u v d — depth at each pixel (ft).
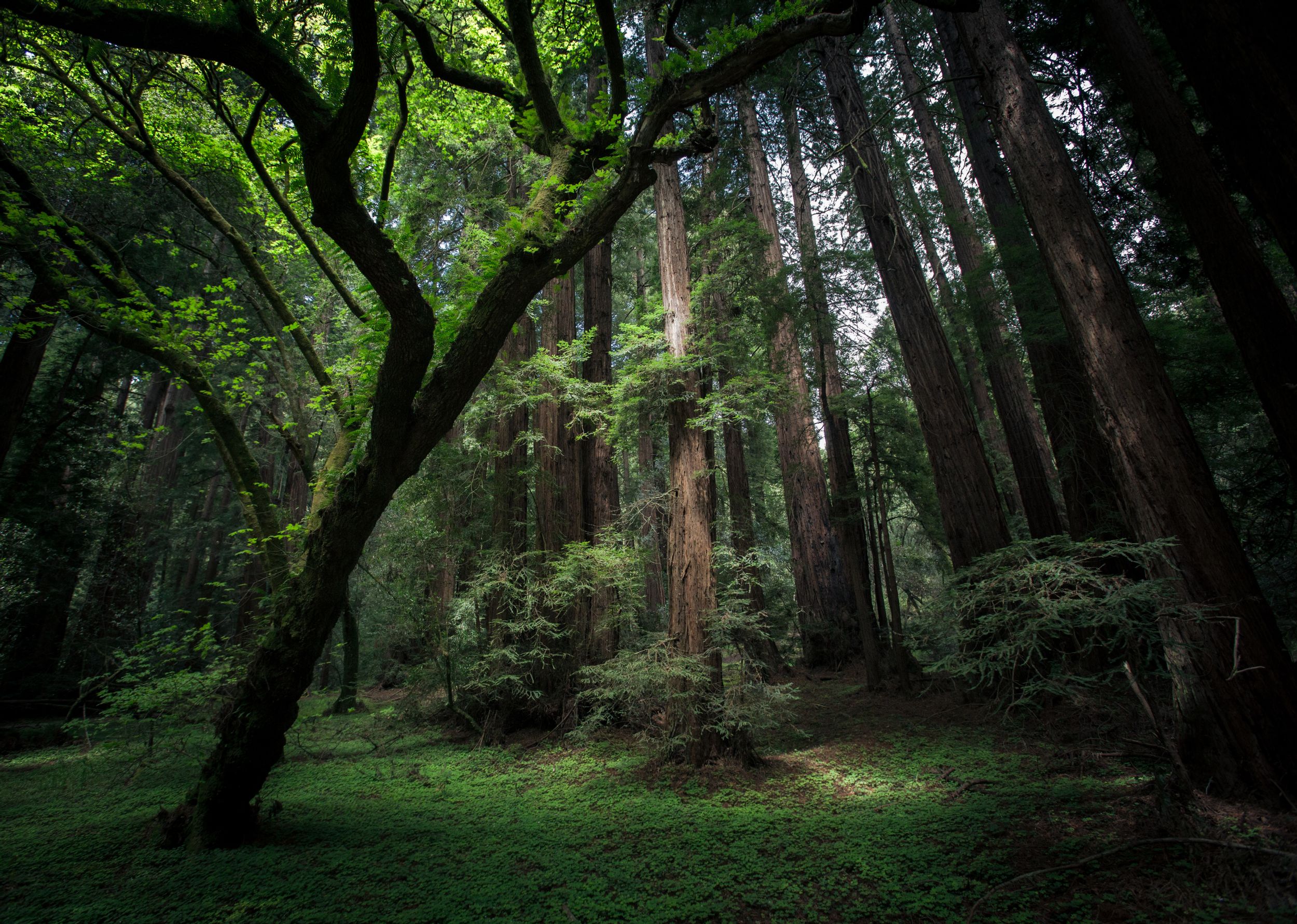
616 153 15.25
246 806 15.49
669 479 25.34
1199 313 32.50
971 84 32.91
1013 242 28.60
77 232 20.30
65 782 21.40
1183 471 14.80
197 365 21.45
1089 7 17.42
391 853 14.07
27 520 35.58
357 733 30.35
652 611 38.86
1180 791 12.32
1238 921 9.07
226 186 29.48
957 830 13.67
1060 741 18.90
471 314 15.38
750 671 21.13
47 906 11.51
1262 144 11.10
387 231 18.24
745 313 34.40
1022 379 35.78
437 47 19.42
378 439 14.66
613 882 12.26
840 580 40.16
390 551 29.71
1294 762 12.50
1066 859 11.65
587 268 36.86
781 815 15.72
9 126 24.73
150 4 13.02
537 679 28.78
